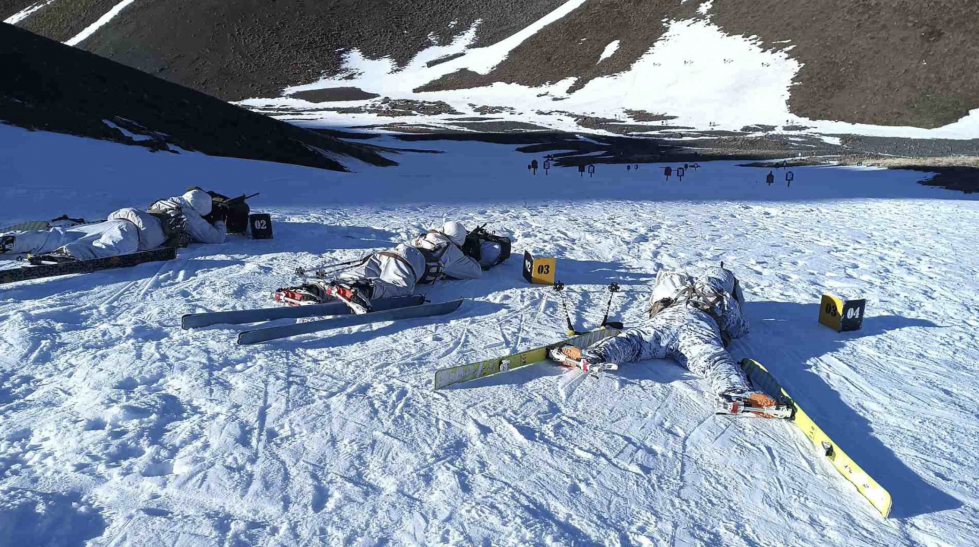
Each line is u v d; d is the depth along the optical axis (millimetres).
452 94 102688
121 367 5141
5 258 8500
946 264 10555
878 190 25984
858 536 3496
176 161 22094
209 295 7332
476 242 9320
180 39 119812
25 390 4699
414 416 4559
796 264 10352
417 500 3580
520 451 4160
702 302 6133
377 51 121250
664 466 4086
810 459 4277
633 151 57781
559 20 118250
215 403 4621
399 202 17891
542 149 58469
